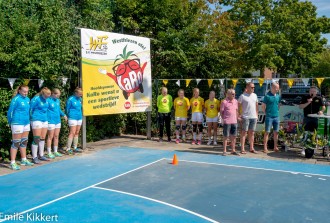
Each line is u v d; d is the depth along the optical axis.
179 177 7.76
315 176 7.96
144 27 14.65
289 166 8.90
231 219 5.45
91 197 6.40
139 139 13.02
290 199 6.39
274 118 10.38
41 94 8.91
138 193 6.64
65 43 10.09
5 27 9.00
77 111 10.14
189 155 10.16
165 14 14.87
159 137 12.53
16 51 8.89
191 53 14.52
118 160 9.43
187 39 14.95
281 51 24.08
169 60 14.59
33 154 8.91
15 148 8.34
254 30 22.58
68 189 6.85
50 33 9.55
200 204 6.09
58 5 10.05
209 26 16.50
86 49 10.45
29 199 6.27
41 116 8.92
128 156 9.97
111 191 6.75
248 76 23.00
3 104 8.88
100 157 9.80
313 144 9.75
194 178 7.69
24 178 7.59
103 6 13.55
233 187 7.07
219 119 11.84
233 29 22.64
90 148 11.11
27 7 10.05
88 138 12.18
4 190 6.76
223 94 13.66
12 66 9.09
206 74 14.65
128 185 7.14
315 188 7.05
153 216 5.54
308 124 10.20
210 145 11.83
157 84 13.73
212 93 11.74
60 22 9.95
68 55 10.20
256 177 7.82
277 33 24.17
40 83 9.40
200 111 11.95
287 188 7.04
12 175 7.82
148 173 8.08
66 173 8.03
